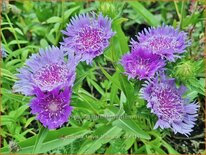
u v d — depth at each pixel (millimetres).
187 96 430
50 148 445
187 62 409
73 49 428
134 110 452
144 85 401
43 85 404
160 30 440
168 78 409
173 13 732
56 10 717
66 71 410
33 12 729
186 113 417
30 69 417
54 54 422
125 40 491
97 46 423
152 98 398
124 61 409
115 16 468
